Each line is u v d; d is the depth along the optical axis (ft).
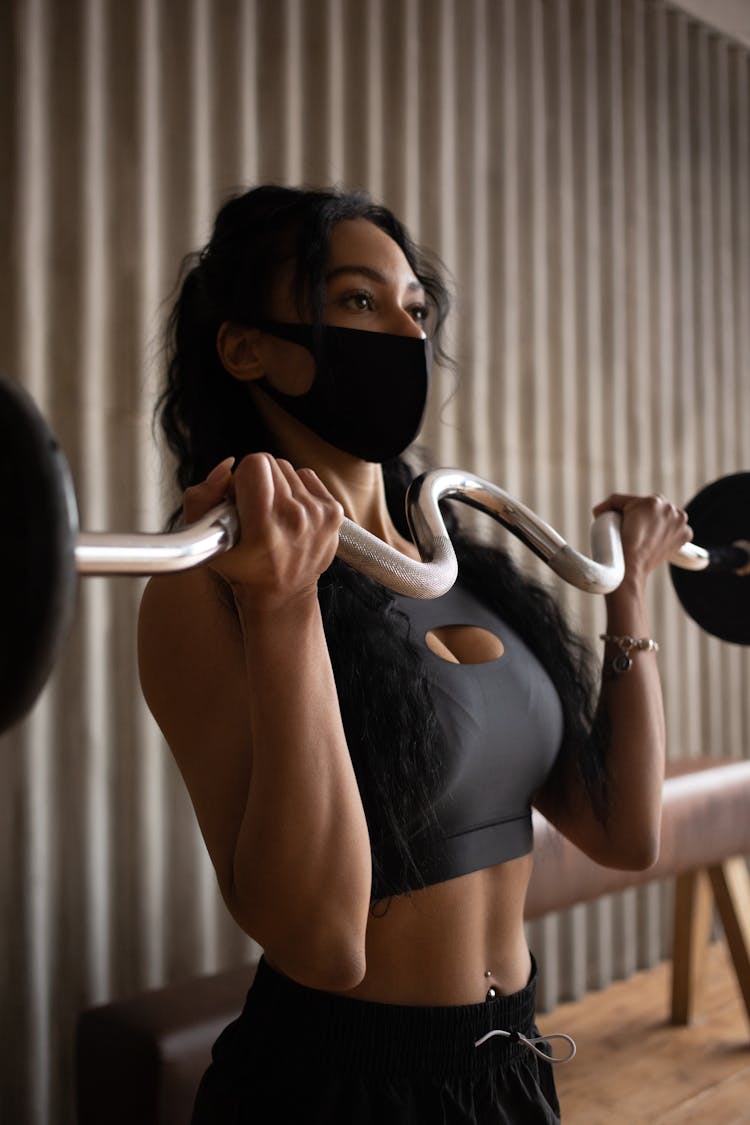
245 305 3.63
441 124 10.45
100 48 7.97
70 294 7.84
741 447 13.85
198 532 2.05
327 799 2.61
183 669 2.96
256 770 2.61
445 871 3.26
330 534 2.35
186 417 3.92
